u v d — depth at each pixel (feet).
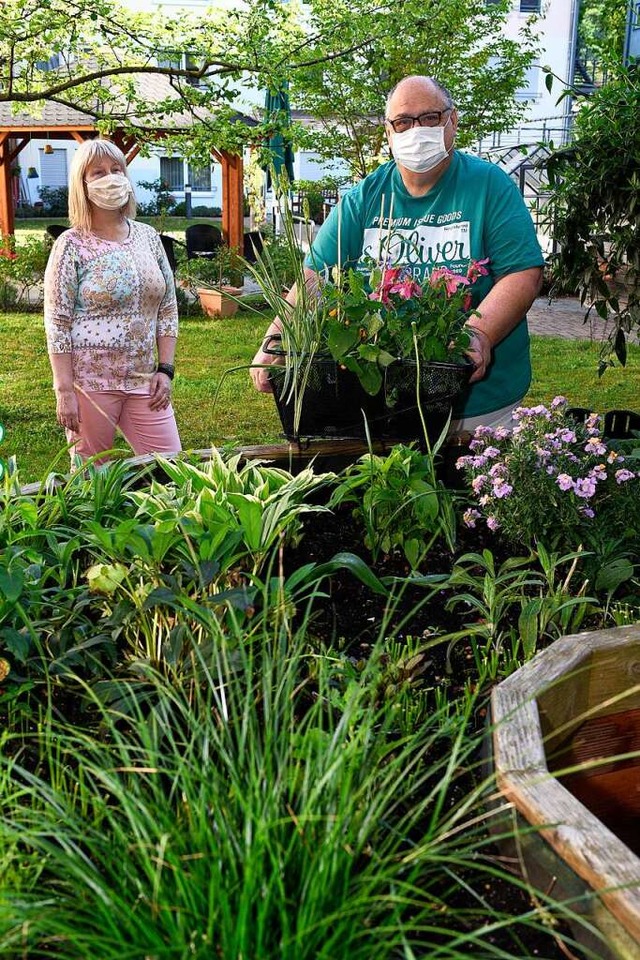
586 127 10.98
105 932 4.11
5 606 6.35
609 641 6.12
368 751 5.31
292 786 4.71
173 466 8.77
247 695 5.18
